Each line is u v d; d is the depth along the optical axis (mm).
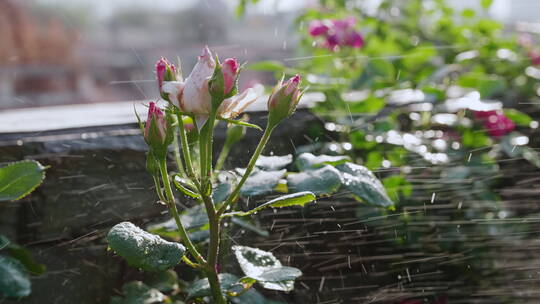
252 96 544
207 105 530
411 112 1131
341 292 862
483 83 1117
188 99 528
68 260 745
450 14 1502
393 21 1493
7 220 723
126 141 772
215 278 563
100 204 758
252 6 1520
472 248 949
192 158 587
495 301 913
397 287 898
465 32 1476
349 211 874
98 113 873
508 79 1415
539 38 1725
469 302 915
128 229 527
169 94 528
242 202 781
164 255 520
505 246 959
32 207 729
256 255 618
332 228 862
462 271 936
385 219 897
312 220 849
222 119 536
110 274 763
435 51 1234
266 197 814
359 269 877
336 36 1283
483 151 1110
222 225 711
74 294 747
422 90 1114
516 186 1117
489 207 994
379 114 1071
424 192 959
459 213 967
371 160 976
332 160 667
